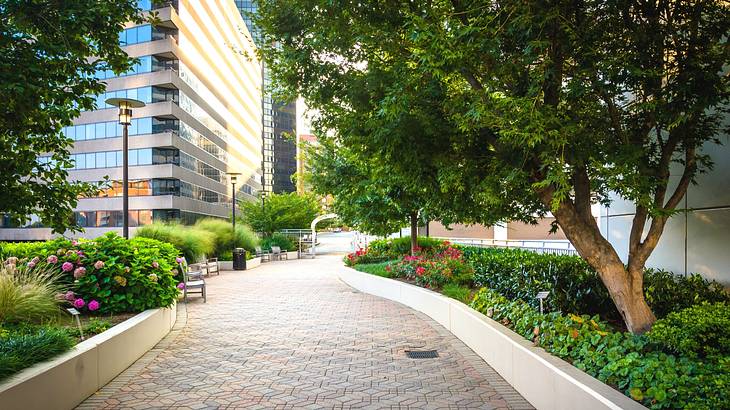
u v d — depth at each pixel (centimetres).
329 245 5738
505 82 597
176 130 4856
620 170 491
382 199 1563
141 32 4744
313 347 775
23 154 485
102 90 486
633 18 556
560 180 476
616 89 543
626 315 573
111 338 603
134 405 509
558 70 553
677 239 796
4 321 628
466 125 528
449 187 650
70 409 493
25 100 412
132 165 4828
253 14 761
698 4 514
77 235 5028
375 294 1479
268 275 2202
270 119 12644
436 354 725
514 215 767
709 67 493
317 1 672
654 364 396
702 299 627
